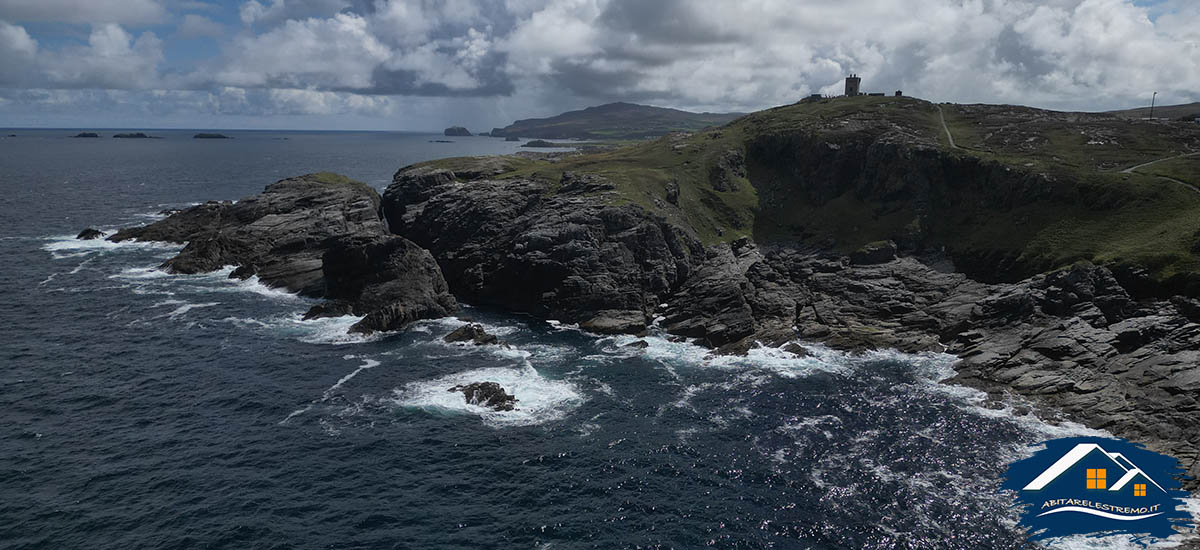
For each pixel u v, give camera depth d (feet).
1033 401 203.41
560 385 221.66
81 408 193.98
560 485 162.71
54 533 138.00
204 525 142.72
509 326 285.84
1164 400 187.42
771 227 383.24
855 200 377.91
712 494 159.63
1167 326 213.25
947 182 351.87
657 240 319.68
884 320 273.33
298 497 154.40
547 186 388.78
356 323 268.82
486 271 331.36
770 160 437.58
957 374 226.99
